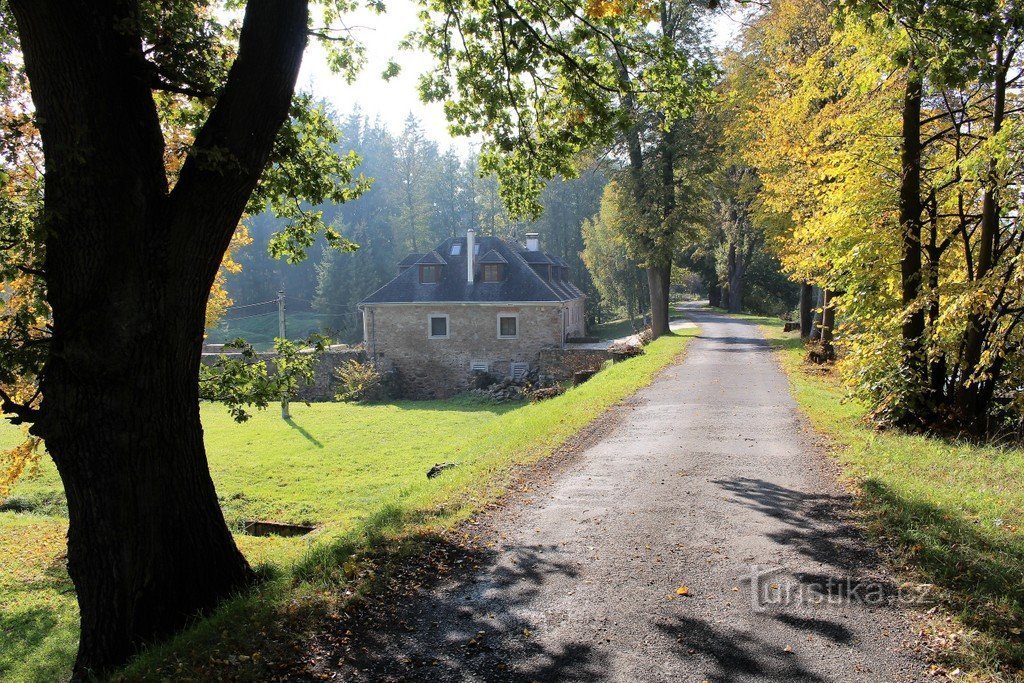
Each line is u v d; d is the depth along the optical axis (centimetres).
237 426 2967
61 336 654
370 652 547
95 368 646
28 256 869
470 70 1161
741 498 914
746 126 2700
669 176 3588
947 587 608
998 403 1375
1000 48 1138
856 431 1306
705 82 1105
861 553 705
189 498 714
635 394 1880
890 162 1458
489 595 646
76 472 659
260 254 8575
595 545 768
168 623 682
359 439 2625
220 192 699
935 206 1373
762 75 2734
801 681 488
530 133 1203
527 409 1953
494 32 1118
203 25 899
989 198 1230
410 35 1159
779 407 1603
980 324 1259
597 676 505
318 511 1695
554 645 552
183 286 697
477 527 841
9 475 1370
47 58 628
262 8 693
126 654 657
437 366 4209
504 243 4494
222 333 7181
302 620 601
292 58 712
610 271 5812
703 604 612
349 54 1133
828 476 1011
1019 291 1139
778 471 1049
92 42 638
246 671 518
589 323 6500
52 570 1227
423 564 722
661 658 526
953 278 1448
